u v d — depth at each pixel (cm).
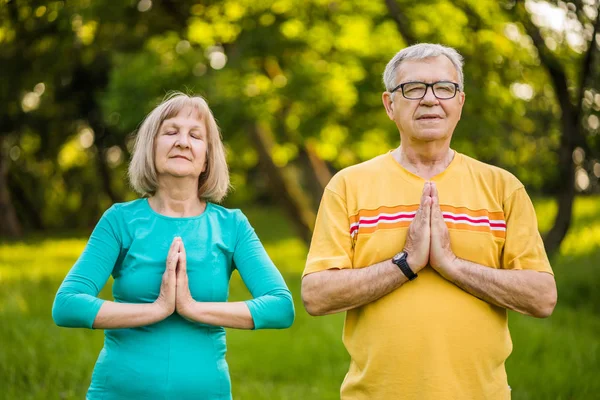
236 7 1181
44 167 2345
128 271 282
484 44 952
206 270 283
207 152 300
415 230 273
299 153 1383
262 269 293
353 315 289
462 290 275
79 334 627
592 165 862
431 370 268
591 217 1356
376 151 1298
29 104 1955
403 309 273
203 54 1174
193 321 276
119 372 274
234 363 604
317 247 288
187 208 294
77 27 1177
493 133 973
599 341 618
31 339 600
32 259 1384
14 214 2259
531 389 509
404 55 287
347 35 1212
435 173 289
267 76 1240
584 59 766
